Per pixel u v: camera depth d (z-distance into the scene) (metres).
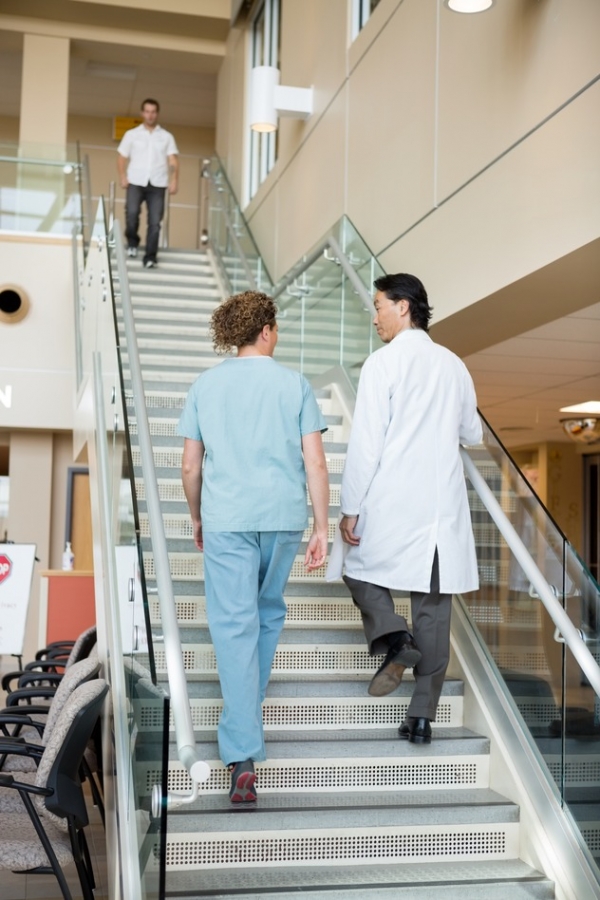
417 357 3.61
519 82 4.79
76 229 10.49
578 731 3.21
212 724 3.66
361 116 7.42
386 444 3.58
